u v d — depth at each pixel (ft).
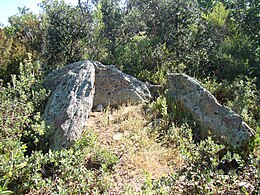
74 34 29.14
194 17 31.63
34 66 23.66
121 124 18.22
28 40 30.53
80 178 10.84
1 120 13.74
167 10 32.04
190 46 29.86
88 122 18.70
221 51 29.07
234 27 33.65
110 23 36.14
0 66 25.85
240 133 15.66
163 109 18.84
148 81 25.44
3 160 10.25
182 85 19.89
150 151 14.82
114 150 15.12
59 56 29.12
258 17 30.53
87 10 37.65
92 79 19.74
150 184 10.06
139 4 36.58
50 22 29.12
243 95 20.76
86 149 13.82
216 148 11.60
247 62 26.37
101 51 30.76
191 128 17.75
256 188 9.62
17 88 18.11
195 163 11.26
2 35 27.94
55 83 20.89
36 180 10.51
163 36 31.83
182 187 9.98
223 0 42.24
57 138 14.67
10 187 10.28
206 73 27.14
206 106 17.83
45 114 16.61
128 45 31.01
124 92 22.16
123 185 11.78
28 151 14.16
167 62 27.07
